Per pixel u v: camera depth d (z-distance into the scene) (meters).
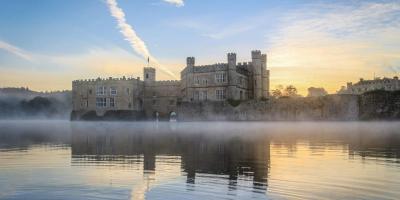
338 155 35.34
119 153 38.34
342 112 101.25
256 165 30.31
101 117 136.25
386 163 30.50
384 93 98.75
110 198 20.67
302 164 30.52
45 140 53.88
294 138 53.25
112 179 25.25
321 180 24.28
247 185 23.17
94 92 137.75
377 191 21.30
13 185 23.59
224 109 112.81
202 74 121.56
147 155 36.72
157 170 28.38
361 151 37.88
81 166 30.41
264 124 96.44
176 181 24.53
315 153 36.94
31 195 21.30
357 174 26.06
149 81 143.12
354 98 101.00
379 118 98.81
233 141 49.53
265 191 21.64
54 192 21.89
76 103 140.50
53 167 29.97
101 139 54.97
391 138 51.19
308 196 20.44
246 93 129.75
